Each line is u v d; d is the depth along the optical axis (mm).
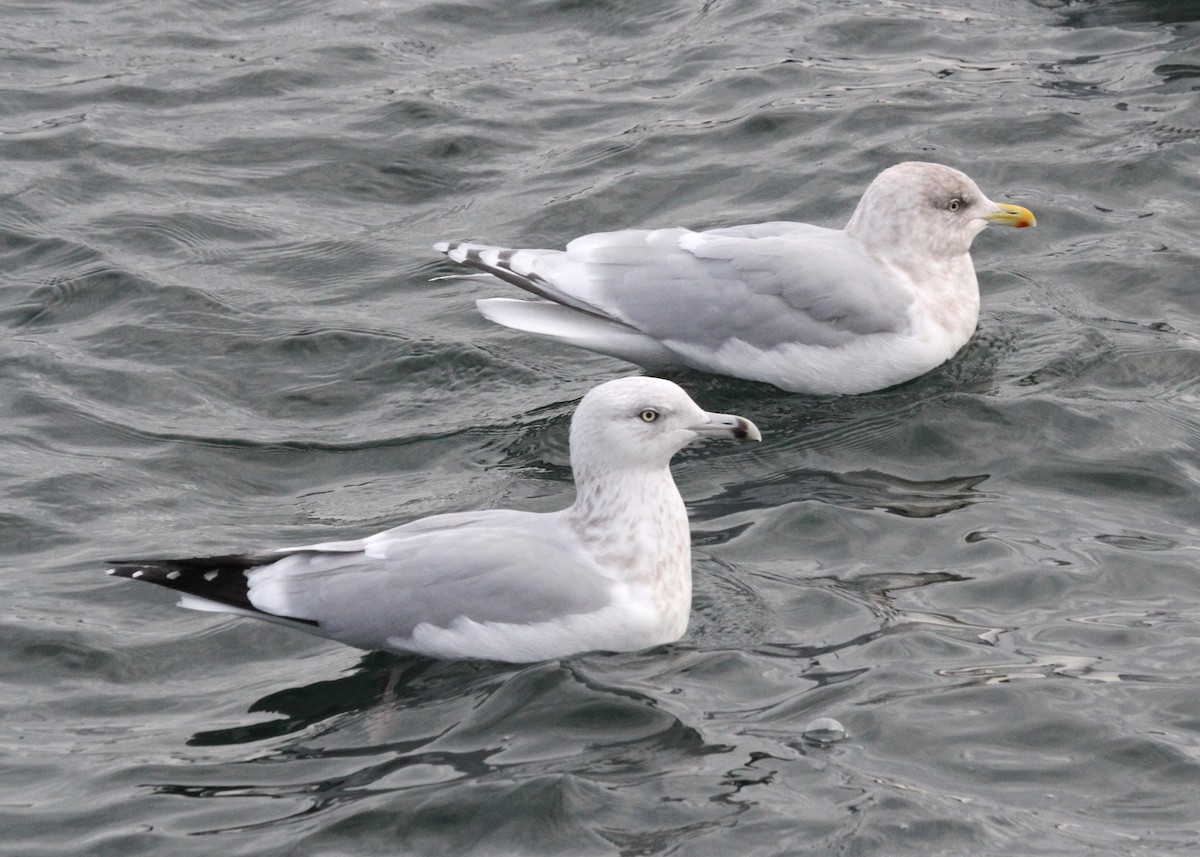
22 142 19328
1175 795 9422
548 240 17453
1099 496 12945
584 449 11062
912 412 14289
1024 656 10805
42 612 11656
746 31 21500
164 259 17109
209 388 15016
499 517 11195
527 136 19500
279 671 10984
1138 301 15883
